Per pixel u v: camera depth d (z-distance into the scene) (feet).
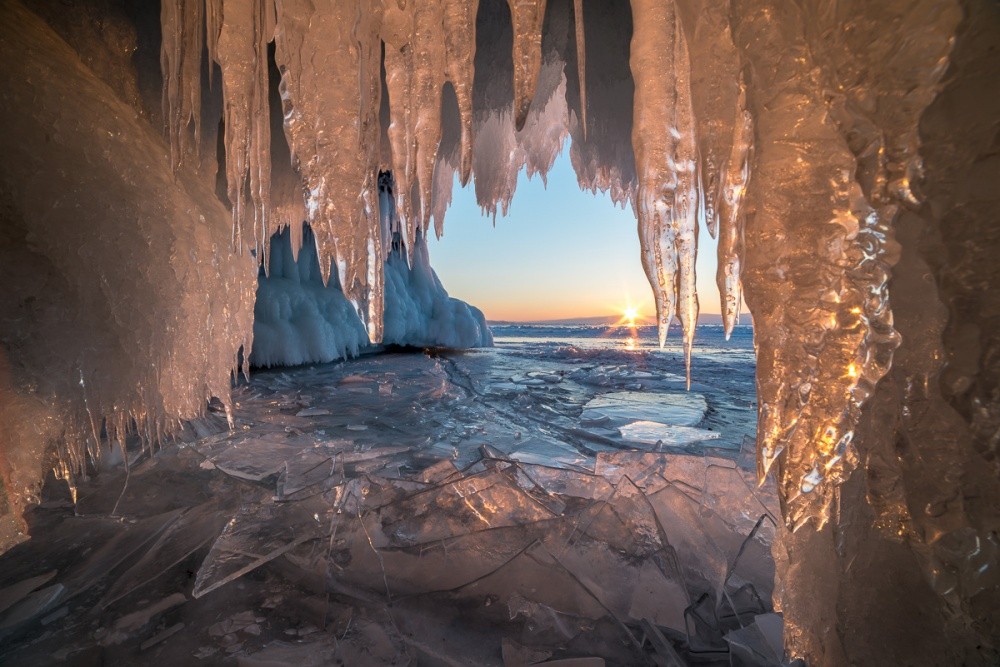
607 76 11.13
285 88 6.46
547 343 62.18
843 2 2.55
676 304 5.03
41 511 6.91
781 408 3.15
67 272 6.87
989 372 2.16
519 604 4.70
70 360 6.97
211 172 10.23
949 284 2.29
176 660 4.02
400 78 6.83
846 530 3.03
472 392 20.18
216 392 10.12
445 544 5.70
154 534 6.11
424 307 45.60
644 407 16.72
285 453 9.79
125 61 8.93
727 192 3.79
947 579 2.36
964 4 2.11
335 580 5.16
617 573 5.12
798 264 3.02
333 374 25.38
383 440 11.56
